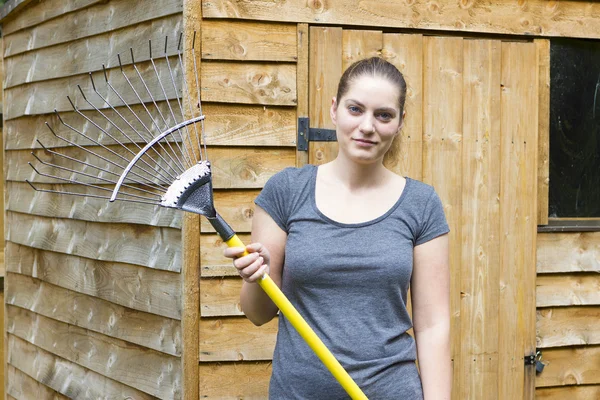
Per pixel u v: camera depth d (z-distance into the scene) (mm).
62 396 4453
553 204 3906
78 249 4188
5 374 5227
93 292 4066
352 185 1980
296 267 1917
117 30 3822
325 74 3463
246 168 3398
